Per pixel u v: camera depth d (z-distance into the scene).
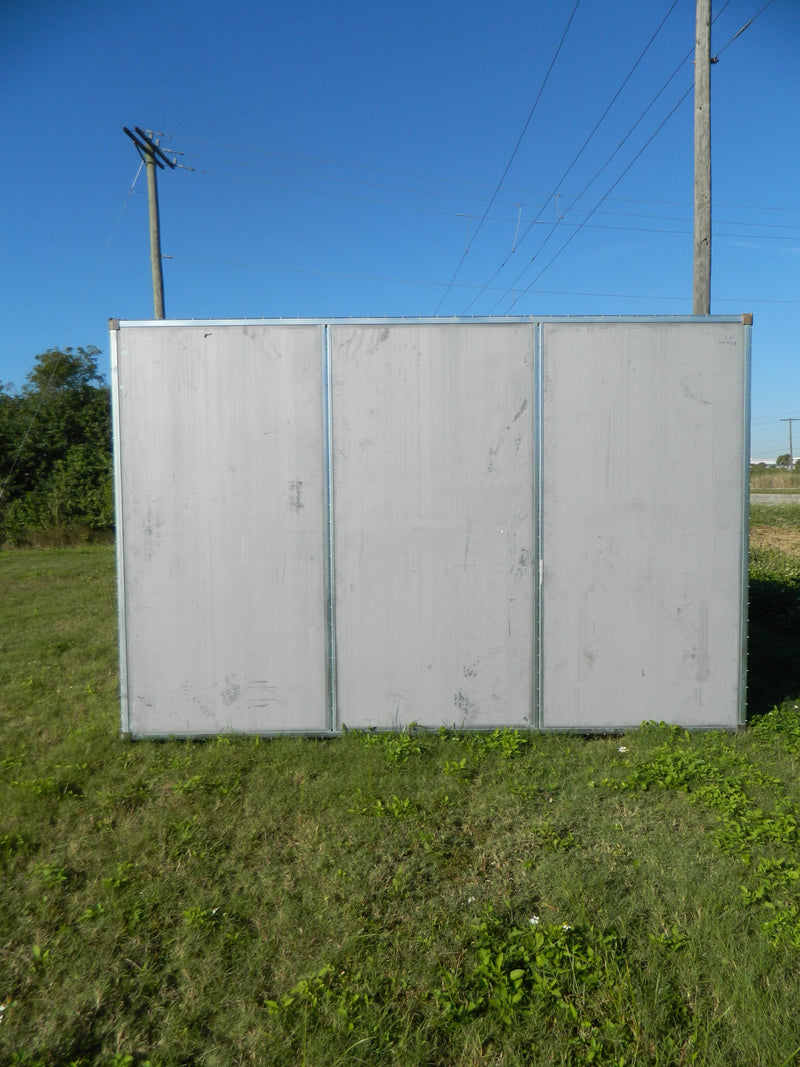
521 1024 2.52
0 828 3.94
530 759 4.75
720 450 5.16
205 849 3.70
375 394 5.14
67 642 8.54
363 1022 2.52
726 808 3.96
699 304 8.27
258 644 5.21
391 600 5.20
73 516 25.09
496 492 5.16
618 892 3.25
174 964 2.87
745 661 5.23
